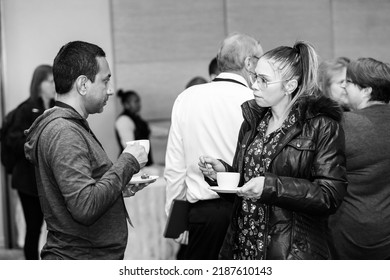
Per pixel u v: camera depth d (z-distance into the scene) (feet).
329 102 6.42
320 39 23.72
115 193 6.19
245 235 6.65
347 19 23.91
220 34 23.27
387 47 24.18
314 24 23.68
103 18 22.50
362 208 8.01
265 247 6.43
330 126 6.35
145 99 22.95
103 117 22.53
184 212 9.14
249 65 9.02
